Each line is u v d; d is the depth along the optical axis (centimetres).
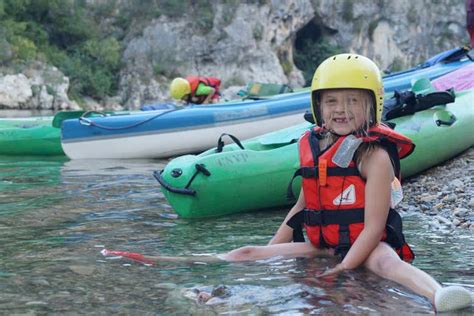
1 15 4294
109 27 4869
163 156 812
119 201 471
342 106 286
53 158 805
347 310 225
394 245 288
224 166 432
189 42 4866
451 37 6122
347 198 290
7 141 845
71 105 4094
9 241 340
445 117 577
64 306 232
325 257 298
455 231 371
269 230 380
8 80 3703
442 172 554
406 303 233
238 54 4959
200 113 816
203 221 408
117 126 796
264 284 257
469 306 228
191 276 270
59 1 4556
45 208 439
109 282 261
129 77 4659
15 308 229
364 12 5666
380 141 285
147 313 223
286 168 449
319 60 5528
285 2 5197
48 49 4369
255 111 823
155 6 4897
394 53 5844
